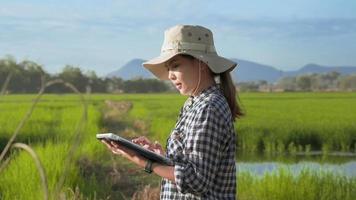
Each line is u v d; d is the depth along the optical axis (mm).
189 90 2701
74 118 25953
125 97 83062
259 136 20172
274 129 21844
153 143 2949
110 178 9578
